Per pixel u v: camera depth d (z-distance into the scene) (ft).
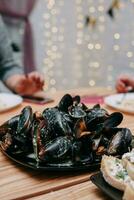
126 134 2.65
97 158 2.62
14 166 2.67
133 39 10.18
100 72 10.72
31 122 2.76
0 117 4.11
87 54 10.54
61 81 10.43
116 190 2.16
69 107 2.96
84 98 5.10
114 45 10.47
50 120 2.72
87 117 2.75
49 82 10.22
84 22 10.27
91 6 10.19
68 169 2.49
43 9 9.61
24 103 4.79
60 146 2.54
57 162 2.54
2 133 3.04
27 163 2.56
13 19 9.03
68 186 2.39
